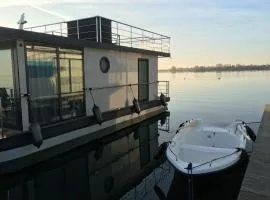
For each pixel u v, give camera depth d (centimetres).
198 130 915
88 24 1352
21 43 873
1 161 792
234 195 682
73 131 1027
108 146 1138
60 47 1009
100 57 1212
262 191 468
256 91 3406
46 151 919
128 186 772
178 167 661
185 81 5816
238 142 810
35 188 762
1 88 925
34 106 920
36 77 927
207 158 740
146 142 1199
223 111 1983
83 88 1118
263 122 951
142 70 1559
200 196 686
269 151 647
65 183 796
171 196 706
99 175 852
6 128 925
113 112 1262
